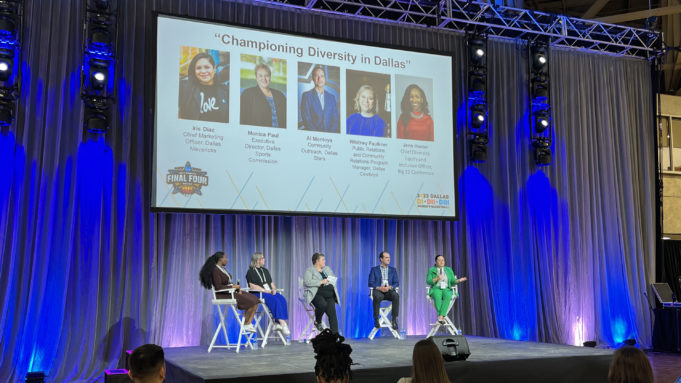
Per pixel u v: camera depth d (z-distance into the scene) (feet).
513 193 31.99
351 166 28.17
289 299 27.53
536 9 42.14
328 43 28.50
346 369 9.32
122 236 24.82
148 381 8.85
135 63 26.05
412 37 31.14
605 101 34.55
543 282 31.86
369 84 28.99
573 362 20.12
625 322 33.09
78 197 24.48
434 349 9.55
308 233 28.09
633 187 34.58
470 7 30.63
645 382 8.44
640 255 34.06
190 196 25.40
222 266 24.41
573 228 32.96
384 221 29.91
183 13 27.07
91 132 24.56
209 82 26.25
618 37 34.14
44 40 24.49
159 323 25.39
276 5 28.45
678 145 37.55
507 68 32.78
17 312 23.21
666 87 41.65
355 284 28.96
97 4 24.56
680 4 38.58
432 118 29.96
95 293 24.09
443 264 28.07
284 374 16.69
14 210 23.40
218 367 18.13
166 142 25.32
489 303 30.63
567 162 33.40
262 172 26.63
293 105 27.50
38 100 24.17
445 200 29.76
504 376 19.06
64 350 23.63
